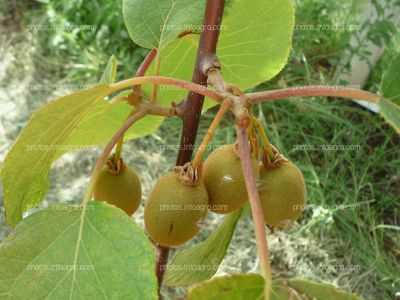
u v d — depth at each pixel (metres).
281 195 0.29
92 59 1.25
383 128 1.10
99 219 0.26
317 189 0.99
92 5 1.30
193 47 0.39
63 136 0.29
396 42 1.16
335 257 0.94
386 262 0.94
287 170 0.30
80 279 0.25
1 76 1.22
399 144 1.09
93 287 0.24
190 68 0.41
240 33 0.37
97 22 1.29
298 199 0.30
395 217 1.00
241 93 0.27
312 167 1.00
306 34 1.15
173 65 0.40
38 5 1.37
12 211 0.30
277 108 1.11
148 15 0.34
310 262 0.94
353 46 1.18
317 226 0.96
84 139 0.39
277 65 0.39
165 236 0.28
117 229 0.25
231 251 0.95
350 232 0.96
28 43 1.28
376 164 1.06
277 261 0.94
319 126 1.09
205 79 0.31
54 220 0.26
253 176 0.23
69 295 0.25
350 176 1.05
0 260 0.26
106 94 0.27
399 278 0.90
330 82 1.13
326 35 1.17
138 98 0.32
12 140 1.11
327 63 1.19
